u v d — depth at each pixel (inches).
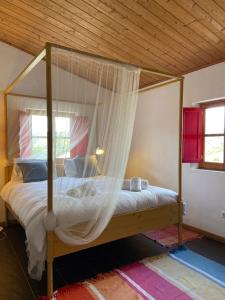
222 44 115.3
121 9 103.7
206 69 133.7
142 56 136.6
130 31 117.6
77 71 117.0
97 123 105.0
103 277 94.3
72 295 83.4
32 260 85.0
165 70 147.8
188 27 107.4
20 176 143.9
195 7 95.3
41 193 109.4
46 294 84.4
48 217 83.2
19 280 92.7
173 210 120.6
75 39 133.6
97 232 93.0
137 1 97.4
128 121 102.9
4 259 109.4
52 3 108.6
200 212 139.1
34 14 118.8
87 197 94.8
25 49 156.4
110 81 108.0
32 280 92.7
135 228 107.9
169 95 156.4
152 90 169.3
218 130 136.1
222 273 97.1
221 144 134.4
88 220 92.3
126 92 102.8
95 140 104.0
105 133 103.1
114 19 111.3
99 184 99.7
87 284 89.7
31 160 150.0
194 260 107.9
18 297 82.7
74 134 109.9
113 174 100.2
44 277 94.3
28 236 87.0
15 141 154.1
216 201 130.6
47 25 126.1
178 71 147.5
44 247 84.4
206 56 127.5
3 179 152.9
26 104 156.7
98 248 121.6
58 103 108.3
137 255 114.1
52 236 84.6
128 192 115.7
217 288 87.3
